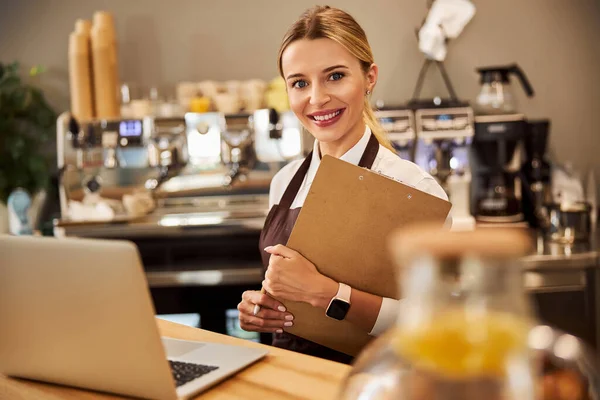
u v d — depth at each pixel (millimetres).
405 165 1925
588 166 4352
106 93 4102
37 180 4246
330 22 1848
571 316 3432
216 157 3939
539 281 3424
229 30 4379
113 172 3982
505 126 3836
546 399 785
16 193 3906
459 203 3896
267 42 4375
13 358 1385
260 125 3932
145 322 1196
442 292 617
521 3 4293
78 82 4090
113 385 1287
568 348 833
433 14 4117
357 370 747
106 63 4090
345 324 1739
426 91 4344
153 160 3924
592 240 3713
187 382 1325
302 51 1851
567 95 4336
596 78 4320
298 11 4352
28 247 1259
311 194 1664
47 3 4383
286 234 1992
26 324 1320
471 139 3818
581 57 4316
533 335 841
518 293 625
